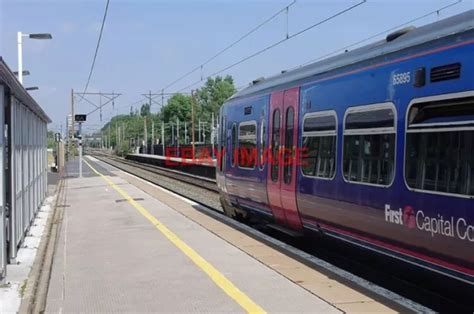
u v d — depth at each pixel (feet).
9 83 26.37
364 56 25.88
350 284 22.70
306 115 31.53
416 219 21.04
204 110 462.60
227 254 29.22
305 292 21.65
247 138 42.06
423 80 20.92
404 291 25.29
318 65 31.53
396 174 22.35
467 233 18.29
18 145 32.65
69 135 224.12
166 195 65.26
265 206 38.63
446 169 19.35
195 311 19.84
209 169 111.86
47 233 40.32
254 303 20.44
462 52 18.95
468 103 18.52
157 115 488.85
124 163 218.18
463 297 20.31
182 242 33.06
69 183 94.02
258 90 40.63
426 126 20.58
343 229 27.76
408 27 23.98
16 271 27.89
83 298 21.91
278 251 29.89
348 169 26.40
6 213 29.07
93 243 34.17
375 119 24.14
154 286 23.35
